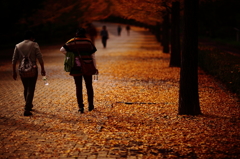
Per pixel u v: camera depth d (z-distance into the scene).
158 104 9.95
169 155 5.80
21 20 26.47
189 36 8.50
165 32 29.62
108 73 17.05
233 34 50.25
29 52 8.78
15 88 12.71
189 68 8.55
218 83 13.59
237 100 10.41
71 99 10.77
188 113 8.63
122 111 9.15
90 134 7.08
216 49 19.78
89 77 9.16
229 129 7.29
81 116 8.68
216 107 9.46
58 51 32.91
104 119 8.34
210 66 15.90
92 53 9.14
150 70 18.03
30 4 23.34
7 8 24.86
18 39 40.38
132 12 17.52
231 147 6.18
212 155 5.81
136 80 14.70
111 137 6.88
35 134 7.14
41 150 6.13
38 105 9.93
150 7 16.94
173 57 19.39
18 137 6.93
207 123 7.80
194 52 8.52
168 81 14.34
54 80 14.85
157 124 7.83
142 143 6.50
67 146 6.37
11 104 10.05
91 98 9.21
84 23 37.69
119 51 32.09
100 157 5.79
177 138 6.72
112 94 11.52
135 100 10.54
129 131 7.32
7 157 5.83
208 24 51.16
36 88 12.78
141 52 30.78
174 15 18.89
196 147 6.20
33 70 8.74
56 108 9.56
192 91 8.58
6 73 17.23
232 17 47.91
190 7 8.39
